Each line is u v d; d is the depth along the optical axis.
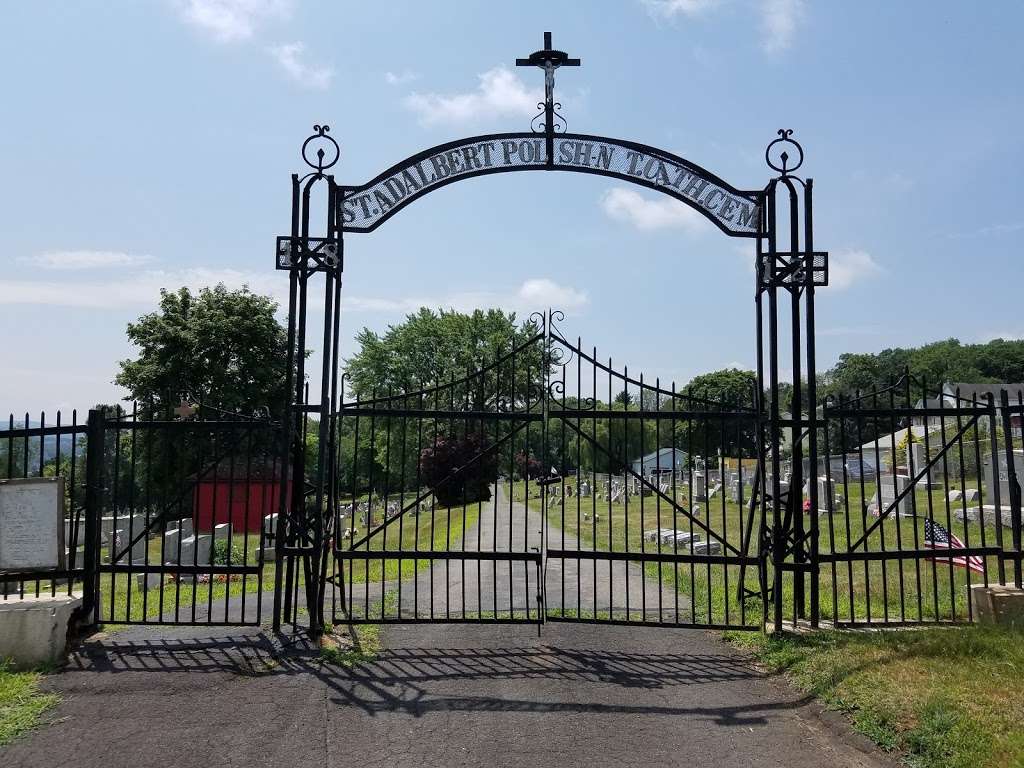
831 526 7.59
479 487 7.81
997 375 98.81
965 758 4.52
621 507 27.36
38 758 4.86
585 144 8.02
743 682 6.35
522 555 7.54
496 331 43.84
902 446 27.20
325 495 7.73
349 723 5.43
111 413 7.61
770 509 8.27
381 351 48.38
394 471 36.41
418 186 7.94
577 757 4.94
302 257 7.63
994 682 5.61
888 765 4.69
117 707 5.66
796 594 7.79
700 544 15.80
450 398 7.78
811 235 7.83
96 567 7.39
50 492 7.19
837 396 7.80
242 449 26.53
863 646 6.65
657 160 8.03
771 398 7.71
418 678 6.37
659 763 4.86
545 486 7.62
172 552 15.59
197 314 39.41
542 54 7.96
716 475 34.31
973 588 7.62
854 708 5.46
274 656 6.80
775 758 4.92
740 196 8.05
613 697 5.99
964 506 7.71
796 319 7.83
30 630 6.54
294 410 7.63
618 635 7.77
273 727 5.35
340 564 7.62
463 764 4.82
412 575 12.17
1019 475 16.31
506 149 8.00
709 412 7.71
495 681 6.33
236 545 20.09
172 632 7.50
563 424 7.64
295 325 7.61
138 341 39.09
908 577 10.80
